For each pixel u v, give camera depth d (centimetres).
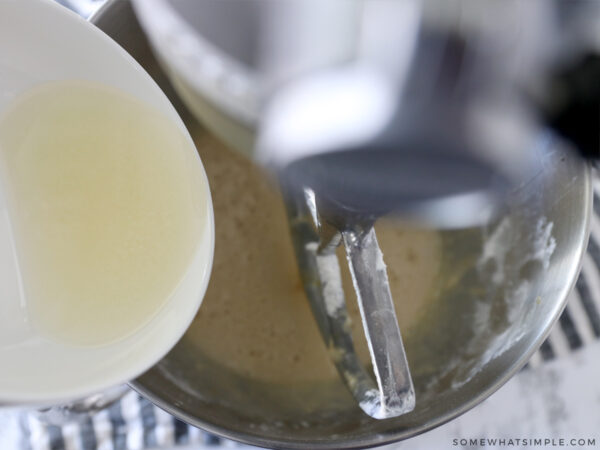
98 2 43
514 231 42
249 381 41
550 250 40
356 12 23
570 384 46
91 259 33
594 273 47
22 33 32
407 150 23
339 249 42
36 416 41
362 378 38
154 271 33
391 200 25
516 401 46
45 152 33
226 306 42
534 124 24
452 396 38
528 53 23
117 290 33
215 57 24
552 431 45
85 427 43
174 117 34
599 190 48
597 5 23
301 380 42
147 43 37
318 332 42
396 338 34
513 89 23
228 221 43
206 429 36
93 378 31
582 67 23
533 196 41
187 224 34
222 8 24
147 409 43
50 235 33
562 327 46
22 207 33
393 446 44
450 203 25
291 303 43
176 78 27
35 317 32
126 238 33
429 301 44
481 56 23
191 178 34
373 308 34
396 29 23
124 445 43
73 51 32
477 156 23
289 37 23
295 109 23
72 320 32
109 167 34
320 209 32
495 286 42
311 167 24
